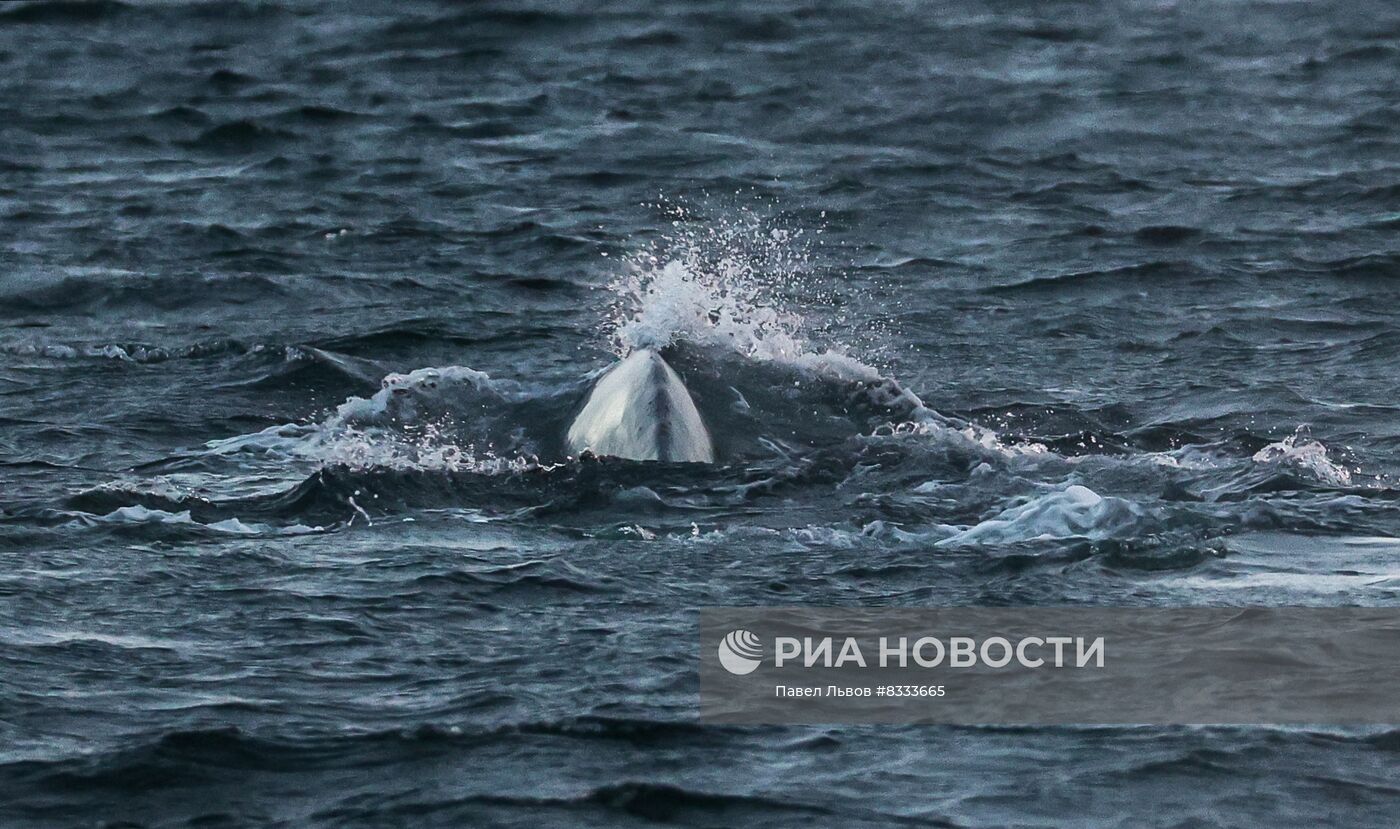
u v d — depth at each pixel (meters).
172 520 52.94
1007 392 72.06
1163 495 56.44
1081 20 154.38
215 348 78.00
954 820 33.22
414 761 35.53
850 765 35.44
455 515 53.78
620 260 95.25
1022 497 55.53
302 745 36.19
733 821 33.25
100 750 35.78
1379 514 53.50
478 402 64.75
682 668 40.28
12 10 150.38
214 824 33.19
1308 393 71.69
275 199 106.88
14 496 56.34
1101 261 94.31
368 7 154.25
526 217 103.00
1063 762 35.53
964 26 151.75
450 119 124.62
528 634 42.62
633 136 120.94
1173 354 78.62
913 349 79.12
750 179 111.06
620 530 52.03
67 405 69.62
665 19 151.62
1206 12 156.88
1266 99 131.00
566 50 143.12
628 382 60.97
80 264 92.94
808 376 66.62
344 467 57.28
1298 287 90.12
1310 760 35.56
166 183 110.12
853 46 144.88
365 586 46.25
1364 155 116.75
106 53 141.00
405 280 91.12
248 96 129.88
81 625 42.94
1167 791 34.31
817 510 54.41
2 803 33.84
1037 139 121.31
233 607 44.44
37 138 119.38
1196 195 107.75
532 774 34.94
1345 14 155.00
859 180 111.00
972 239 99.12
